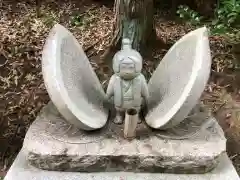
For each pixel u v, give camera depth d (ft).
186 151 5.44
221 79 8.59
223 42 9.07
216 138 5.75
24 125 8.22
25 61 8.92
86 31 9.49
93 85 6.23
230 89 8.48
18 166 5.57
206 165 5.41
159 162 5.40
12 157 7.94
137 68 5.57
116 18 7.93
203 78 5.25
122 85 5.74
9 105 8.44
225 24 9.18
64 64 5.63
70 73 5.73
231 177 5.47
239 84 8.53
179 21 9.76
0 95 8.55
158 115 5.75
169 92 5.86
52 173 5.45
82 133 5.78
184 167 5.42
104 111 6.05
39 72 8.82
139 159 5.40
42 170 5.50
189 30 9.41
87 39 9.23
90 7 10.28
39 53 9.02
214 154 5.40
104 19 9.82
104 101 6.19
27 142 5.56
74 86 5.72
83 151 5.41
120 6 7.66
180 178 5.41
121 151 5.42
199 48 5.46
